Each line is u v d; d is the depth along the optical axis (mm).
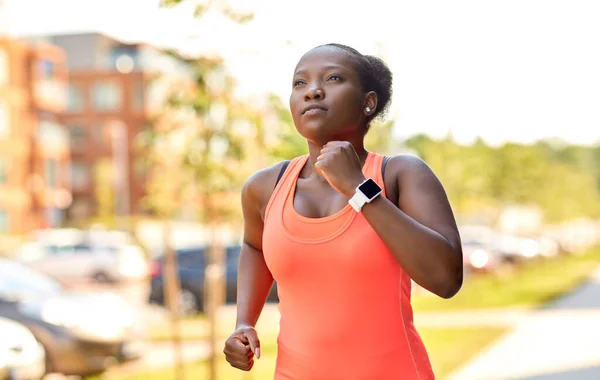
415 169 2250
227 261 19328
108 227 46938
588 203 78688
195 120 7320
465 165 30922
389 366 2182
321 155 2143
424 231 2076
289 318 2279
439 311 18281
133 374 9430
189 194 8109
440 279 2094
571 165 84188
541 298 21391
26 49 51469
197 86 6902
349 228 2178
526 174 37781
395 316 2193
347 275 2172
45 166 55219
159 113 7418
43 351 8344
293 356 2250
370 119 2357
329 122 2232
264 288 2582
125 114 63625
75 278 26812
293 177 2336
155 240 37500
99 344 8812
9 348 7613
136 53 65812
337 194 2264
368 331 2180
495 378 9211
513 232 53406
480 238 35188
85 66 69500
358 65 2254
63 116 64500
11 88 50312
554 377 9266
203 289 17984
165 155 7859
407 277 2242
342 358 2189
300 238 2221
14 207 50875
